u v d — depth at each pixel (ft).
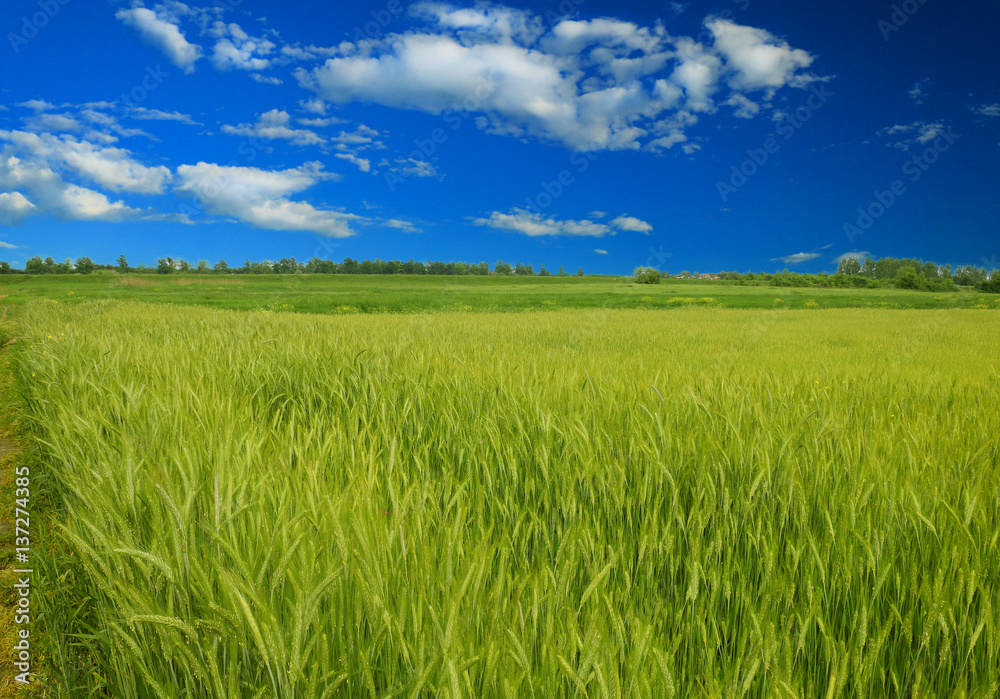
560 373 17.12
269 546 5.03
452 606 4.17
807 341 40.22
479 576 4.75
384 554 5.29
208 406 11.30
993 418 12.88
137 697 5.30
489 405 13.28
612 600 5.74
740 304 121.49
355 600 4.78
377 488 7.79
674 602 6.63
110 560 5.45
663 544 6.95
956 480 8.39
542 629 4.92
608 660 4.12
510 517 8.18
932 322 62.90
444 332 40.81
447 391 14.32
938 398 15.96
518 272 340.39
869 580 6.64
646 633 4.40
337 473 8.53
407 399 13.25
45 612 7.10
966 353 32.78
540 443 9.78
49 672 6.66
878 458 9.32
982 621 5.17
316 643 4.22
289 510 6.05
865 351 33.30
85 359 17.08
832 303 124.26
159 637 4.83
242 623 4.48
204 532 5.67
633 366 21.12
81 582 7.21
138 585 5.32
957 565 6.05
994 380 19.12
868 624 6.01
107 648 6.23
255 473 7.44
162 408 10.70
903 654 5.94
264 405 14.89
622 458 9.62
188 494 5.66
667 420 10.84
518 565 6.94
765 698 4.55
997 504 7.88
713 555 6.72
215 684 4.10
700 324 57.62
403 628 4.70
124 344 21.68
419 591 4.69
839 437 10.50
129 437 9.24
